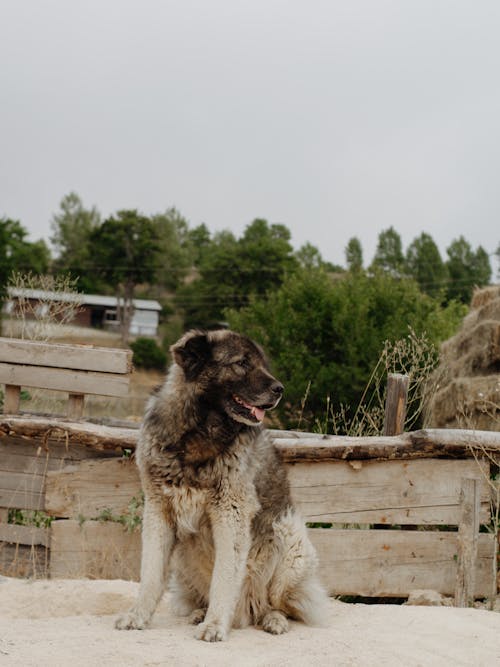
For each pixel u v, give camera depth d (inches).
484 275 1919.3
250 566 116.8
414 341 190.5
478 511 135.4
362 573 140.6
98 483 147.2
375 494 143.3
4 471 150.7
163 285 1790.1
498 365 254.1
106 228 1696.6
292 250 1520.7
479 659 100.2
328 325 398.3
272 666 94.7
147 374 1090.1
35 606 127.7
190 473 112.4
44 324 197.2
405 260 1983.3
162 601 133.2
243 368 115.1
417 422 260.5
